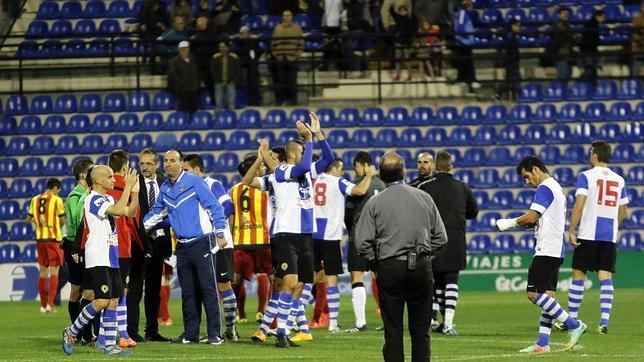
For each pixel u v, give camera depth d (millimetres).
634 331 42219
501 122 75562
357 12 79062
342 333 42375
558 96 77125
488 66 81125
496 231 70750
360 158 42812
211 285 36938
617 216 41500
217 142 75438
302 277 36500
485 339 39438
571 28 79562
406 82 75062
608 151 41500
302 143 37094
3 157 76000
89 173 37469
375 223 26312
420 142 74750
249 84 77562
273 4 84438
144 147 75812
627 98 77000
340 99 77750
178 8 80375
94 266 33875
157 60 81375
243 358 32844
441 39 78875
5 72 80625
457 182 41938
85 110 78375
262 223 43781
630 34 78688
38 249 57812
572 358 32594
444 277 42062
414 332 26422
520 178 73000
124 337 36375
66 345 34562
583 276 41594
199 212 36656
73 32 84438
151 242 38750
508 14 84312
